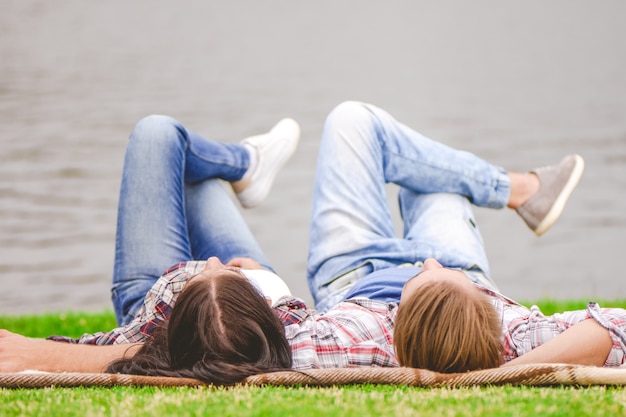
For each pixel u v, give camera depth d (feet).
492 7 143.74
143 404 9.33
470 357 10.52
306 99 71.56
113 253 38.70
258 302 10.98
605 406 9.11
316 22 128.26
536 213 16.06
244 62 91.50
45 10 123.03
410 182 15.52
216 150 15.88
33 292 34.09
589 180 50.26
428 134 60.49
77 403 9.40
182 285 12.01
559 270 38.09
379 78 83.61
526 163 52.90
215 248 15.48
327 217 14.85
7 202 44.42
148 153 14.43
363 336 11.40
